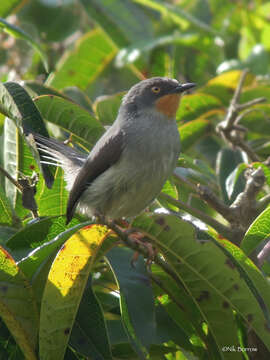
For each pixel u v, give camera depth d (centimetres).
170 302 886
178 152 1042
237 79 1372
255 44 1711
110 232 752
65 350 756
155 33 1673
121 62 1468
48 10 1642
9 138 977
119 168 1000
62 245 740
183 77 1634
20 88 871
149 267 853
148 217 760
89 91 1593
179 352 990
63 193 1037
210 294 798
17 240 855
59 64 1544
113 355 886
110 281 956
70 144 1140
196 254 770
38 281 781
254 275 792
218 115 1427
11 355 793
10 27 927
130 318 745
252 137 1389
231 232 915
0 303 753
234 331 805
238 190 1079
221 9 1756
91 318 787
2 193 930
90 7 1538
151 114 1024
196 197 1205
